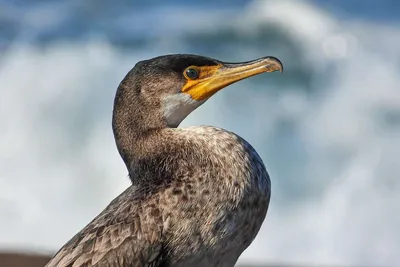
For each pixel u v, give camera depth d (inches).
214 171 307.4
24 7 1002.7
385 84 837.2
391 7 975.6
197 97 331.9
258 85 810.2
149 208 301.9
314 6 946.1
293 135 792.3
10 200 754.2
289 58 874.1
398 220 737.0
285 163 778.8
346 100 818.8
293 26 905.5
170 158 315.9
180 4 981.8
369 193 753.6
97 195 757.3
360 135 788.6
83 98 802.2
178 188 304.3
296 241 723.4
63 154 776.3
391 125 796.0
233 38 909.8
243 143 316.8
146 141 322.3
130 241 298.8
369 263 721.6
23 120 789.9
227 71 333.4
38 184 763.4
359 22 933.2
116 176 761.6
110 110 797.2
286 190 759.7
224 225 303.7
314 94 824.9
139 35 917.2
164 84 327.6
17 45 889.5
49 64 841.5
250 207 308.3
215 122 783.7
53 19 958.4
